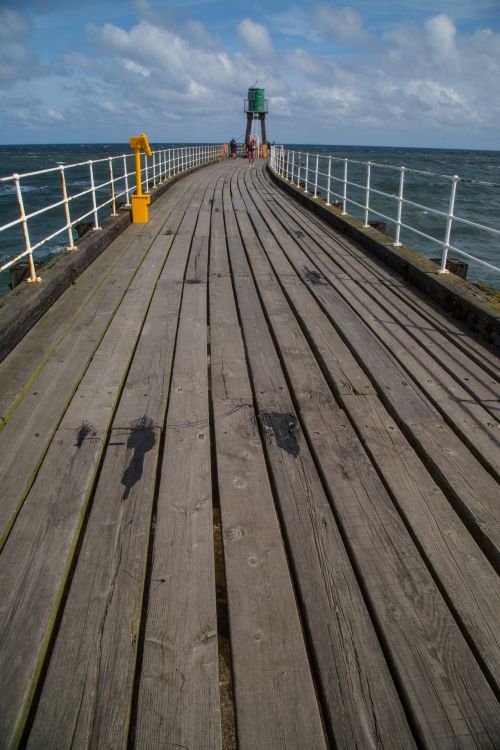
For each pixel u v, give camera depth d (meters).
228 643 1.76
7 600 1.81
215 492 2.46
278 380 3.46
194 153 22.44
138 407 3.05
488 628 1.76
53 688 1.54
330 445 2.75
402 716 1.50
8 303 3.96
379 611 1.82
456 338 4.16
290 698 1.54
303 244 7.43
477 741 1.44
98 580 1.90
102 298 4.85
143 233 7.88
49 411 2.97
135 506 2.28
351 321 4.47
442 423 2.96
